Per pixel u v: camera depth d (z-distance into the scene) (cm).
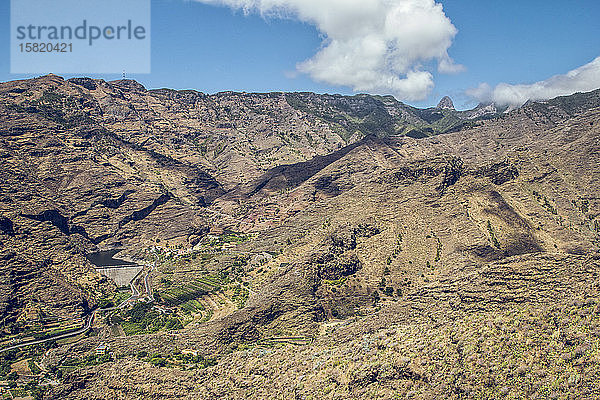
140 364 14825
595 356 7481
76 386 14200
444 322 10781
